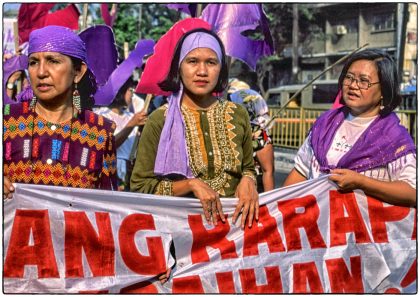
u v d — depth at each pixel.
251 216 3.30
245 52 5.15
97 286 3.20
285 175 11.48
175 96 3.28
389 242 3.48
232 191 3.30
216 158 3.24
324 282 3.40
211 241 3.30
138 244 3.24
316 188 3.43
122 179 6.12
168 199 3.24
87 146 3.18
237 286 3.31
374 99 3.43
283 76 26.72
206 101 3.33
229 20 5.10
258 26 5.30
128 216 3.23
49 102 3.12
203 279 3.29
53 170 3.12
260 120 5.05
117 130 6.07
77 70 3.16
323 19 25.89
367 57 3.43
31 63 3.08
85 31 5.23
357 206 3.46
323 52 26.12
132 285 3.25
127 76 5.47
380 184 3.35
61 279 3.17
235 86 5.48
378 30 24.11
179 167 3.18
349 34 25.38
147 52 5.61
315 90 18.56
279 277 3.36
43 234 3.15
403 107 16.19
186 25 4.50
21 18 6.41
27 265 3.14
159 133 3.25
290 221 3.40
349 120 3.55
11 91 5.89
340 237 3.44
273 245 3.37
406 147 3.39
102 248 3.21
